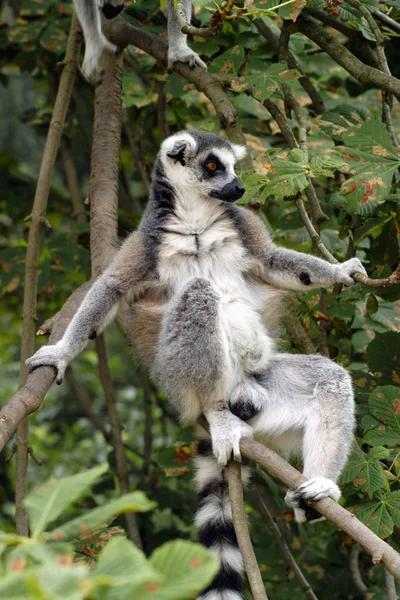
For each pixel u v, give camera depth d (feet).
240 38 28.73
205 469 19.58
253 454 16.88
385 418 19.51
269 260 21.49
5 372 46.03
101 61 27.07
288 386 19.90
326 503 15.46
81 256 30.73
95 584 7.14
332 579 26.37
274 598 25.76
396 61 31.09
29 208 38.65
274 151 23.59
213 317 19.11
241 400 19.75
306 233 26.89
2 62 37.09
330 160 20.22
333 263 20.52
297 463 21.02
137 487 30.50
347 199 20.08
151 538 28.50
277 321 21.90
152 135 36.14
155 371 20.61
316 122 29.04
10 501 38.06
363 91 34.83
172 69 25.23
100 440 42.06
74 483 8.92
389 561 13.73
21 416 16.17
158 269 21.13
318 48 31.40
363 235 22.97
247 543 15.80
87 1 26.89
